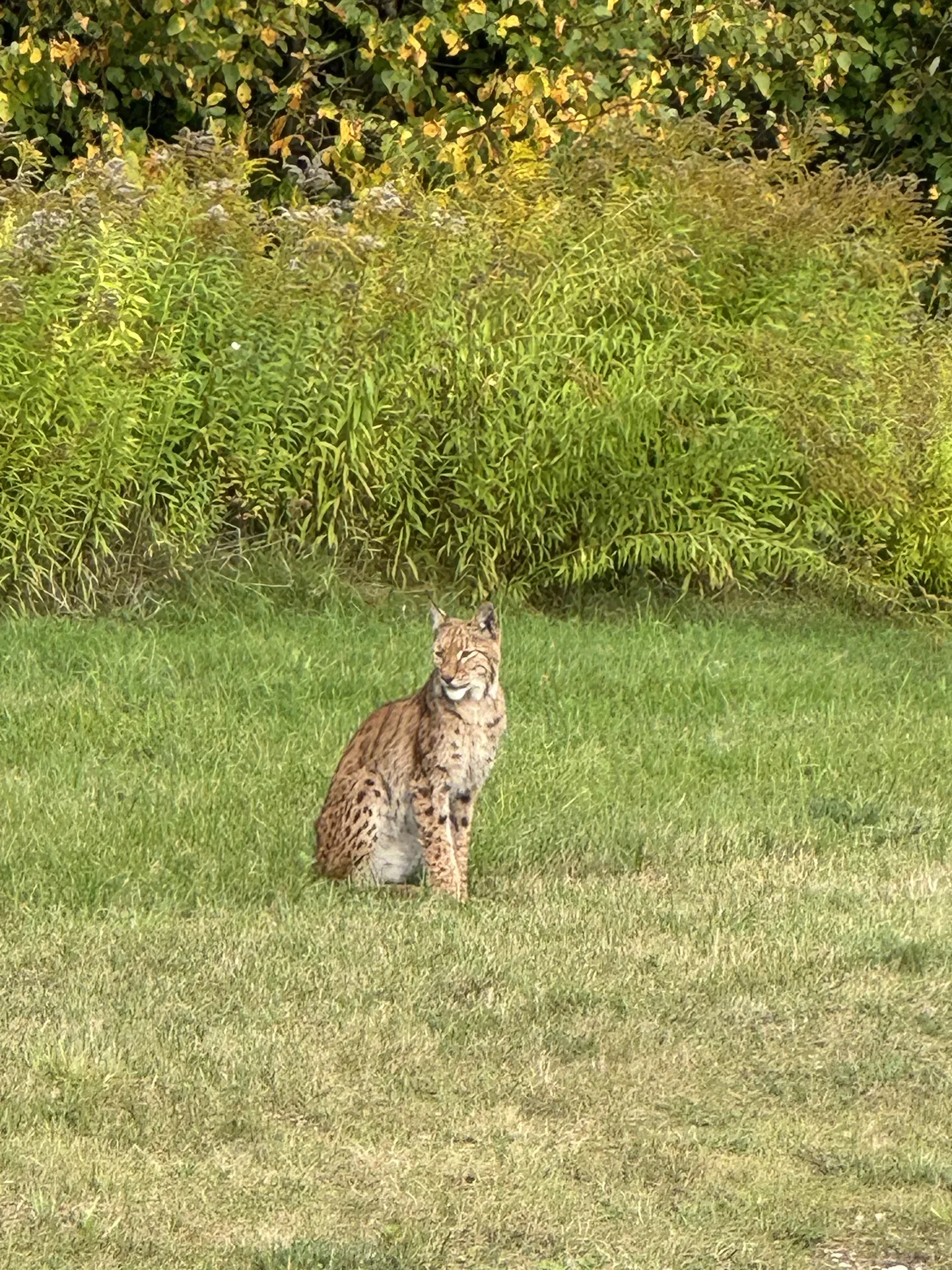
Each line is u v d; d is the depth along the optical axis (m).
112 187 14.01
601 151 15.53
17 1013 6.50
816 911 7.84
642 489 14.11
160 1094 5.91
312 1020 6.51
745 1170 5.55
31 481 12.85
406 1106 5.89
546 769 9.81
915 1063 6.36
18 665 11.38
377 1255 4.95
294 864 8.24
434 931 7.39
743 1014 6.69
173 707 10.74
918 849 8.88
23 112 17.42
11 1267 4.89
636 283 14.36
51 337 12.95
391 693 11.17
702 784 9.85
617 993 6.84
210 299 13.66
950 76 19.55
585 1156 5.62
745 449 14.05
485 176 16.05
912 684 12.27
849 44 19.20
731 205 15.11
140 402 13.24
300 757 9.90
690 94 19.06
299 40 18.58
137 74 18.00
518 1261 5.02
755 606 14.16
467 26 17.66
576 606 13.96
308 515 13.64
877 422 14.36
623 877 8.34
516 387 13.84
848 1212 5.33
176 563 13.13
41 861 8.12
